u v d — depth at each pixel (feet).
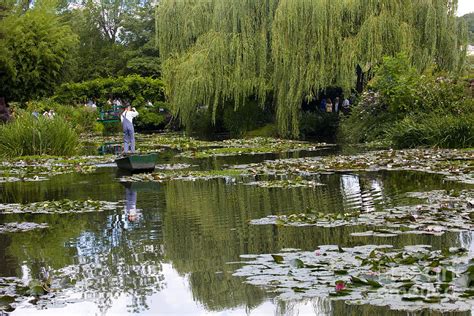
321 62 90.74
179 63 110.63
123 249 25.53
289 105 94.48
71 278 21.36
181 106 104.73
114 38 246.27
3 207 37.76
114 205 37.37
